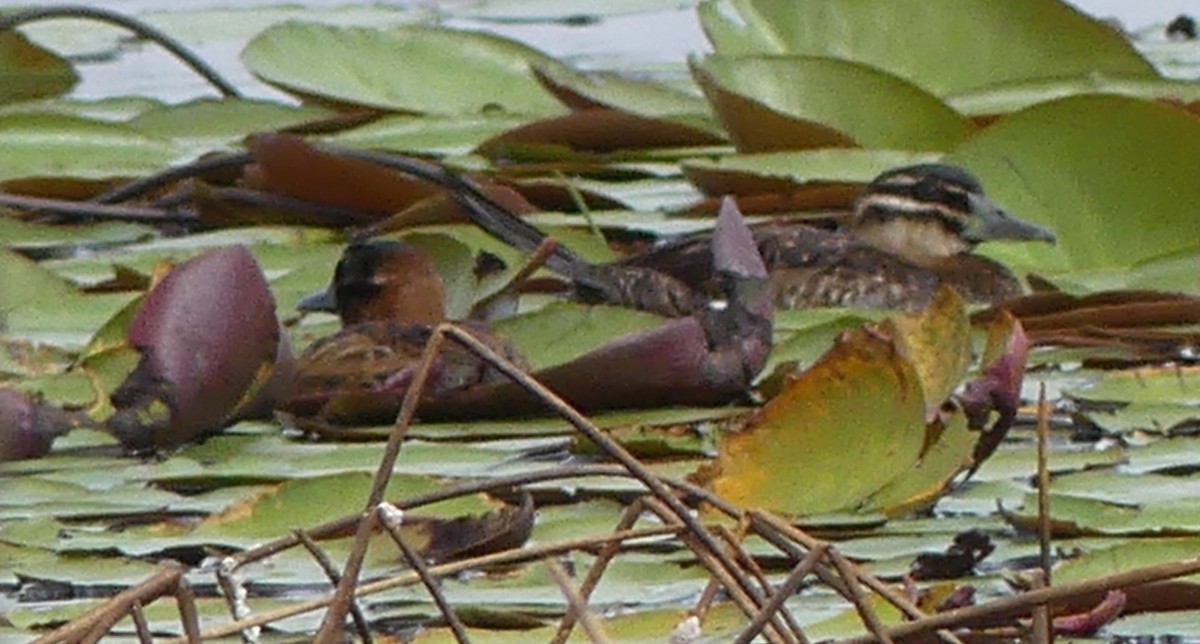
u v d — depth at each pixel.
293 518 10.19
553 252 14.80
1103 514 10.09
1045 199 15.55
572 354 12.80
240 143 18.84
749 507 9.84
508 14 24.98
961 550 9.75
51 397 11.62
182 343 11.58
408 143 18.53
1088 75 18.53
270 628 8.95
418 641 8.70
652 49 22.92
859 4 19.33
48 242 16.58
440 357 11.85
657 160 18.25
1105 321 13.39
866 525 10.09
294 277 14.96
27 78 21.27
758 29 19.38
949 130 17.52
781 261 15.75
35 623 9.09
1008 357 10.66
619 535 7.79
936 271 15.68
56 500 10.70
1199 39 22.77
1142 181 15.38
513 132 18.05
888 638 7.34
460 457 11.16
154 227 17.09
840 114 17.67
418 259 13.74
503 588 9.31
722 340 12.09
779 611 7.64
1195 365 12.68
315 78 19.61
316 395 11.88
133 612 7.40
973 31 19.12
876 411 10.11
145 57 22.89
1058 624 8.71
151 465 11.27
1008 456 11.05
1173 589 8.96
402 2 25.55
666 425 11.62
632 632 8.76
